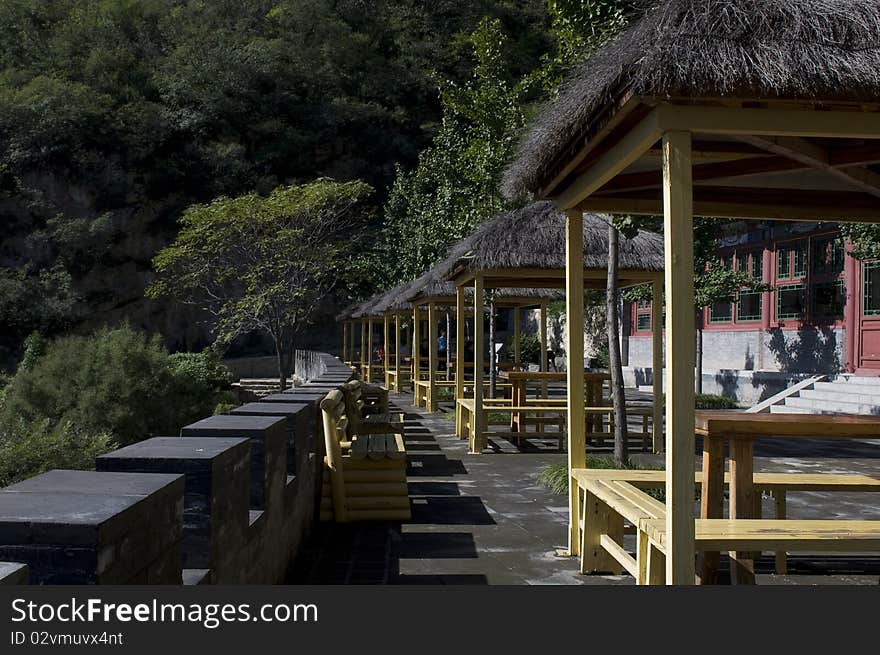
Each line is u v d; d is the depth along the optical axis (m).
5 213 41.62
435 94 54.12
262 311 24.14
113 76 49.06
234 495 3.67
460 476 9.42
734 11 3.26
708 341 22.09
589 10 7.70
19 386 11.98
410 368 27.30
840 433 4.58
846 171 4.64
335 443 6.93
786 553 5.91
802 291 18.28
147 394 12.41
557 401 12.25
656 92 3.25
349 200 25.27
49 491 2.54
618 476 5.39
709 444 4.64
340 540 6.25
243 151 47.47
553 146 4.44
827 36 3.24
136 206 43.38
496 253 10.54
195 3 59.09
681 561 3.51
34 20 55.94
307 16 56.91
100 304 41.50
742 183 5.28
